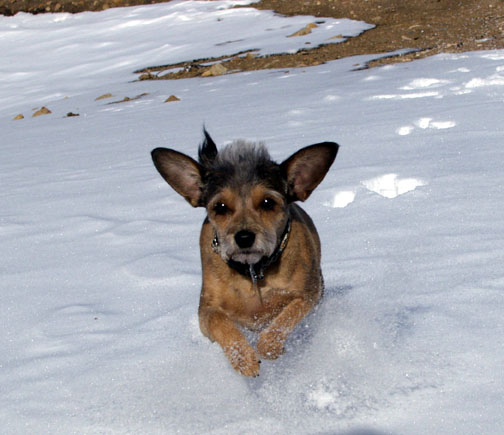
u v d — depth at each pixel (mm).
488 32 5715
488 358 1637
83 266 2193
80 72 6988
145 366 1757
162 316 1913
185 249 2225
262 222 1737
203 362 1757
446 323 1749
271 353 1687
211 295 1774
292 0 8336
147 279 2084
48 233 2416
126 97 5391
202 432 1577
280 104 3951
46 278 2150
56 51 8016
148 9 9352
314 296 1801
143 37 8039
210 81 5559
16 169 3316
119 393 1689
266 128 3305
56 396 1701
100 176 2939
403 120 3053
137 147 3430
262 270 1756
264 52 6242
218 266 1765
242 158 1790
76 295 2059
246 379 1696
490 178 2369
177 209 2494
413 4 7219
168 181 1827
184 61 6559
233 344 1670
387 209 2271
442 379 1606
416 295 1860
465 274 1907
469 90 3541
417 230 2139
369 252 2072
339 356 1702
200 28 7957
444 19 6445
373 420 1548
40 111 5289
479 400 1551
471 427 1504
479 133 2723
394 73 4441
